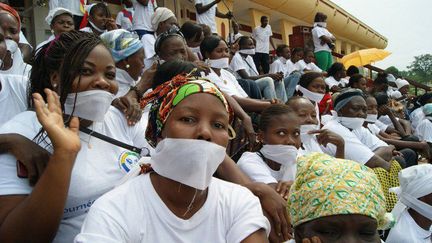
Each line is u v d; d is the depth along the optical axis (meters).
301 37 14.36
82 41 2.01
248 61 8.45
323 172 1.76
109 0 9.82
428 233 3.24
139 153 2.18
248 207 1.66
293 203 1.85
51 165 1.62
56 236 1.90
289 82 6.92
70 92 1.98
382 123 8.16
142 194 1.60
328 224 1.69
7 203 1.73
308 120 3.92
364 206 1.66
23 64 3.64
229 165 2.31
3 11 3.51
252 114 4.49
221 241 1.58
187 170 1.53
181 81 1.66
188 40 5.68
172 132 1.55
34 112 2.06
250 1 14.96
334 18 21.52
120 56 3.28
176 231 1.55
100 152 2.06
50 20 5.01
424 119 9.02
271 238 2.02
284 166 3.02
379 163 4.51
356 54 14.07
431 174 3.14
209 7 8.66
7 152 1.83
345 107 5.06
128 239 1.52
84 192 1.93
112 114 2.30
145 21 6.93
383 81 11.30
